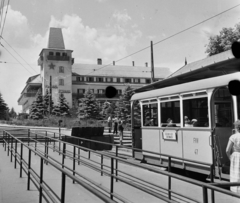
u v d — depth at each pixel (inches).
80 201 255.9
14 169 405.1
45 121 1830.7
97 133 805.2
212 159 318.7
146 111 466.9
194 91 352.5
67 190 295.6
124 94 2052.2
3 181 332.2
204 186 136.7
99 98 3157.0
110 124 1145.4
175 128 387.5
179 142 379.9
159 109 429.4
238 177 245.6
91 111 2242.9
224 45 1390.3
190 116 361.7
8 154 537.3
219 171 309.0
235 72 331.0
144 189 175.6
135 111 525.3
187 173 385.4
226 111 327.9
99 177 365.4
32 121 1904.5
